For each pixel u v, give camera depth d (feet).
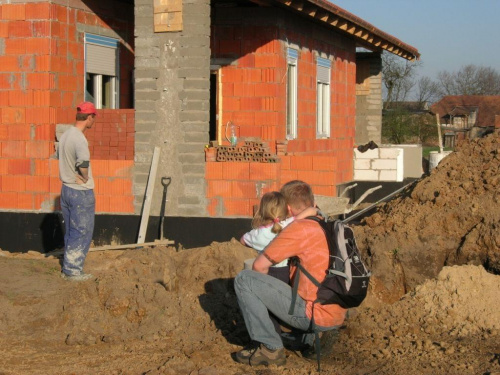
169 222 31.22
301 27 40.75
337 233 19.12
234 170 30.86
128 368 19.56
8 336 21.86
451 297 21.65
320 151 44.78
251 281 19.35
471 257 22.12
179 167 31.09
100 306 22.67
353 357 19.92
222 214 30.99
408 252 22.50
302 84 41.34
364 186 51.03
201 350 20.74
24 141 33.58
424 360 19.47
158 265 24.93
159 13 30.71
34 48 33.42
